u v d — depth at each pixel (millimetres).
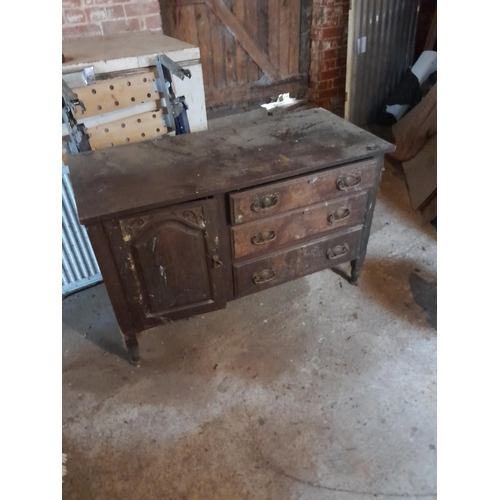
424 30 3221
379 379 1525
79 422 1411
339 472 1259
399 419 1396
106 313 1844
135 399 1483
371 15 2748
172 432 1376
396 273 2002
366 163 1507
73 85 1545
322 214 1550
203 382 1536
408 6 2971
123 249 1285
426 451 1308
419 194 2438
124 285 1363
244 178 1338
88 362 1627
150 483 1246
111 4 1837
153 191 1279
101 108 1617
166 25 2340
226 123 2729
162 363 1613
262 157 1461
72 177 1360
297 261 1639
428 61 3064
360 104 3076
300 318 1784
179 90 1736
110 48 1695
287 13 2697
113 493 1227
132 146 1561
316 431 1366
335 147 1517
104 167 1418
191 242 1367
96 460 1305
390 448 1317
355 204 1603
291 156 1461
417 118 2723
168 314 1506
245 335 1717
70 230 1712
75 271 1837
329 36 2809
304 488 1225
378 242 2197
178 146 1555
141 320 1477
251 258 1531
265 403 1456
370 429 1369
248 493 1216
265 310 1829
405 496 1201
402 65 3234
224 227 1402
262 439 1349
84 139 1628
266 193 1377
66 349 1682
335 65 2965
